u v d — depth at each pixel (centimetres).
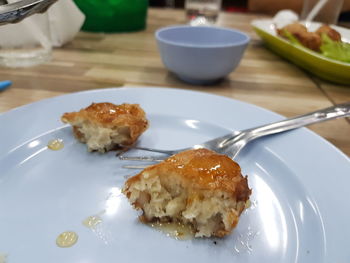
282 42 30
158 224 14
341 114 18
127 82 25
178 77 27
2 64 27
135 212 15
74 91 23
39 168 16
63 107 20
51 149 18
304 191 15
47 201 15
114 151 18
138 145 19
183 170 14
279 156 17
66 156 17
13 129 18
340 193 14
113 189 16
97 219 14
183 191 15
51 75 26
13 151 17
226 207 14
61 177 16
